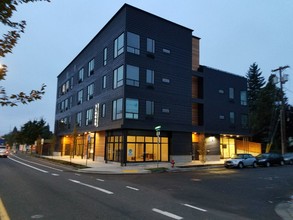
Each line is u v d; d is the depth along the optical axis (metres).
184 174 19.67
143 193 11.20
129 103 25.89
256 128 49.31
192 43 35.19
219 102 35.25
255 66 69.62
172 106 29.25
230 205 9.48
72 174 18.34
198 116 33.91
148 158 27.30
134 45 27.08
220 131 34.56
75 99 42.25
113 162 27.56
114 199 9.70
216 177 17.88
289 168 26.39
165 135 29.14
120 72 27.03
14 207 8.14
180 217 7.50
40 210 7.84
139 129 26.72
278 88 49.38
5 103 3.93
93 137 34.16
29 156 46.62
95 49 34.75
